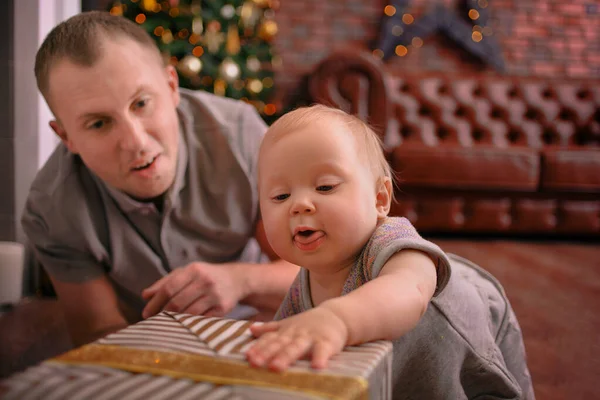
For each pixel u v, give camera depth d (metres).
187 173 1.07
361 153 0.62
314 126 0.60
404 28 4.08
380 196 0.66
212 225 1.10
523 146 3.65
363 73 3.46
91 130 0.86
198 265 0.91
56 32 0.87
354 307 0.45
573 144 3.72
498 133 3.68
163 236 1.07
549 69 4.21
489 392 0.78
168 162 0.94
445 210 3.02
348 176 0.58
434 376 0.68
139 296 1.15
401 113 3.70
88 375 0.38
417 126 3.67
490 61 4.09
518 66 4.19
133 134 0.86
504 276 2.14
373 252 0.58
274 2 4.09
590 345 1.32
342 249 0.57
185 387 0.36
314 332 0.42
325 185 0.57
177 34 3.31
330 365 0.39
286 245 0.58
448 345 0.69
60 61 0.83
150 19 3.22
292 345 0.40
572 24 4.20
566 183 2.98
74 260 1.10
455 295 0.71
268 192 0.60
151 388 0.36
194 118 1.12
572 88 3.78
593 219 3.03
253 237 1.23
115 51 0.83
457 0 4.09
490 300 0.83
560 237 3.16
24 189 1.94
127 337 0.45
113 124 0.85
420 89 3.75
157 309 0.89
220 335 0.45
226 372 0.38
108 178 0.93
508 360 0.86
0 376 0.41
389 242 0.57
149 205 1.02
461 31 4.06
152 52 0.92
